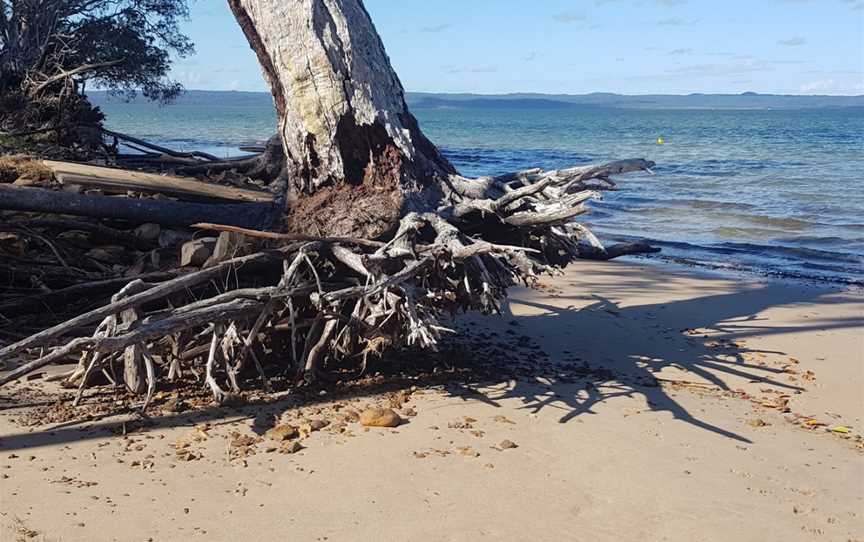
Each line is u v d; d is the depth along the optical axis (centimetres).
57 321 853
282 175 1184
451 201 895
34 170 1112
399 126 897
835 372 909
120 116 15975
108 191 1057
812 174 3825
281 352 816
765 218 2370
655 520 531
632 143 7306
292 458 598
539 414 715
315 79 891
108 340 656
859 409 794
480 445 637
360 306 759
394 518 515
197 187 1138
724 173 3878
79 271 918
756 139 8069
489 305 788
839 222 2297
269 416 680
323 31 891
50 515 496
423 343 726
